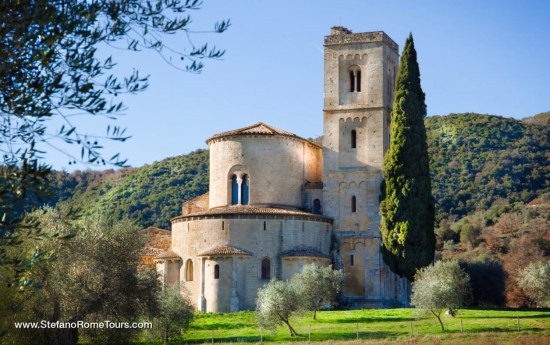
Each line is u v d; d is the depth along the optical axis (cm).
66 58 1758
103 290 4497
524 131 19288
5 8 1664
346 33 9206
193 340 5731
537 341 5069
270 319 5956
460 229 14575
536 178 16900
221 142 8744
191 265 8119
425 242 8019
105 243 4603
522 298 9019
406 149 8138
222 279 7725
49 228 4059
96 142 1745
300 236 8075
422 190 8100
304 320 6919
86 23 1752
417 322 6431
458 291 6800
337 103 8825
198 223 8081
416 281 7256
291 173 8731
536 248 11281
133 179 14888
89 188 14425
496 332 5669
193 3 1902
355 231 8525
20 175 1731
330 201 8656
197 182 14738
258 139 8631
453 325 6134
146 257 8281
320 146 9562
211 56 1922
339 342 5350
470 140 18938
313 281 7106
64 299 4400
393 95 9125
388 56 8975
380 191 8544
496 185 16775
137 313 4656
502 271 8906
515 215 14425
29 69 1728
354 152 8706
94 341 4666
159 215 13400
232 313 7469
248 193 8562
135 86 1816
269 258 7894
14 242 1900
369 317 6938
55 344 4297
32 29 1692
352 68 8869
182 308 5612
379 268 8375
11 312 3519
